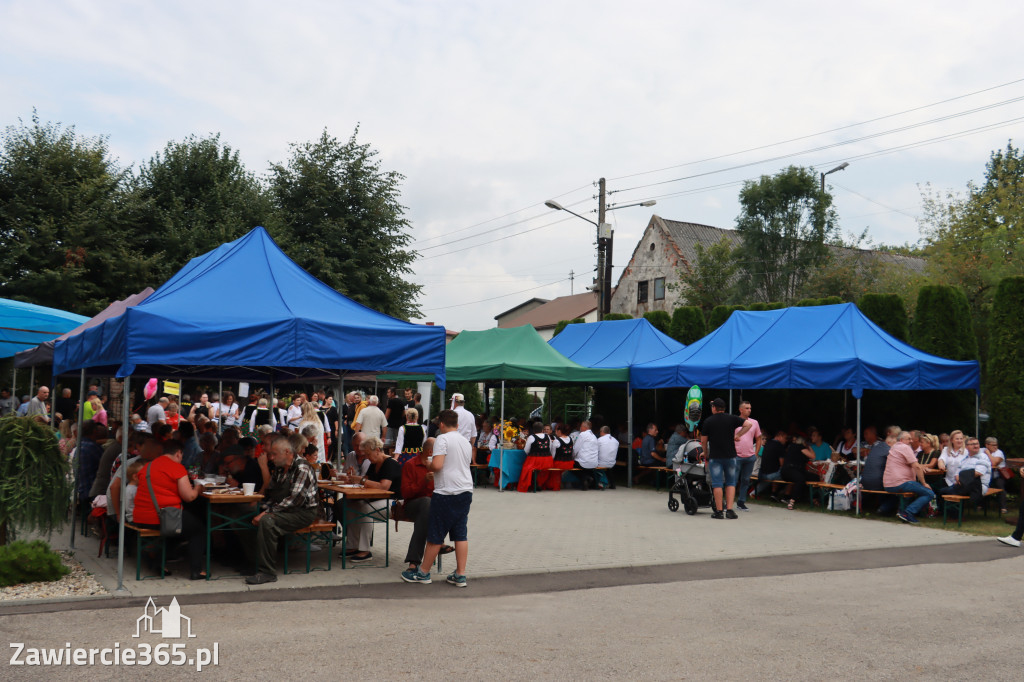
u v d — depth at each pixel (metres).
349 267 34.00
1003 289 15.18
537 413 28.16
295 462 8.05
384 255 35.25
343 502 8.88
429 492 8.49
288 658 5.47
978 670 5.45
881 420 16.70
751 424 14.42
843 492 14.88
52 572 7.80
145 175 32.03
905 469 13.29
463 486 8.00
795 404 18.45
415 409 13.95
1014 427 14.80
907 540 11.30
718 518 13.36
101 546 9.23
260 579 7.84
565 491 17.53
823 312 16.02
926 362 13.97
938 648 5.97
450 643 5.92
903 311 17.00
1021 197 30.69
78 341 9.46
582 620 6.71
